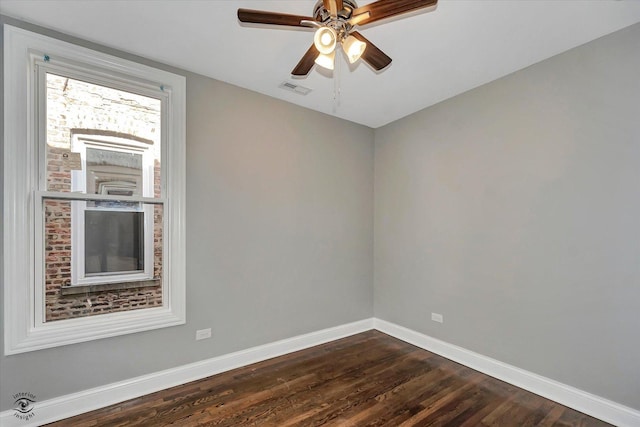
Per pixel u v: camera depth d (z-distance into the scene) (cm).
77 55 222
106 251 236
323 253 357
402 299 367
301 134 339
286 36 223
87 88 229
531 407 233
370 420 216
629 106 210
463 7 192
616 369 214
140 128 250
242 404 233
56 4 190
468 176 304
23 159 204
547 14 198
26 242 205
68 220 222
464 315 304
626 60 211
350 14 162
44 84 214
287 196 328
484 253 290
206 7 194
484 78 281
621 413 210
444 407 232
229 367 287
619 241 214
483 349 288
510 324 270
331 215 365
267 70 269
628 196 210
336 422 213
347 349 336
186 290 265
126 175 244
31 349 203
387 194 389
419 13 196
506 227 274
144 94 252
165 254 260
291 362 304
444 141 326
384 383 265
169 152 260
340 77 279
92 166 230
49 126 216
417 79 282
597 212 223
